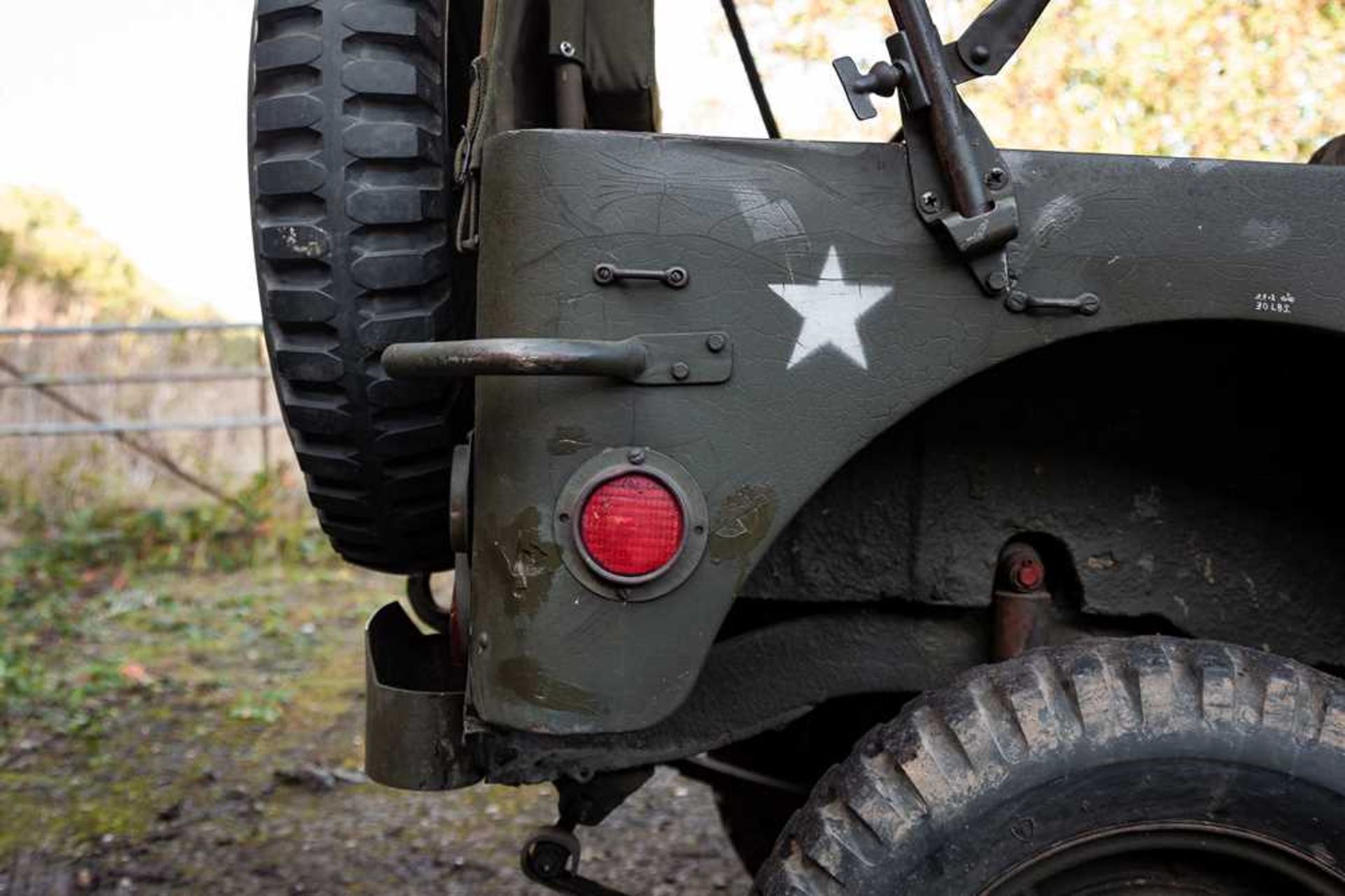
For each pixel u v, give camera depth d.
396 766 2.14
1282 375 2.19
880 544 2.24
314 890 4.09
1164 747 1.78
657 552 1.75
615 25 2.26
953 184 1.77
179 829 4.57
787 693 2.27
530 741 2.12
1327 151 2.42
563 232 1.75
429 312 2.28
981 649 2.30
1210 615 2.23
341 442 2.34
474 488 1.91
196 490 9.83
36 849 4.37
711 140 1.77
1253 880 1.90
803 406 1.78
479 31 2.73
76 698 6.03
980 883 1.79
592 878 4.10
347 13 2.28
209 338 10.06
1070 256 1.80
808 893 1.78
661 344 1.76
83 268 14.60
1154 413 2.21
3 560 8.70
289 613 7.82
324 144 2.23
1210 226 1.82
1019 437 2.21
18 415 9.63
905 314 1.79
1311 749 1.78
